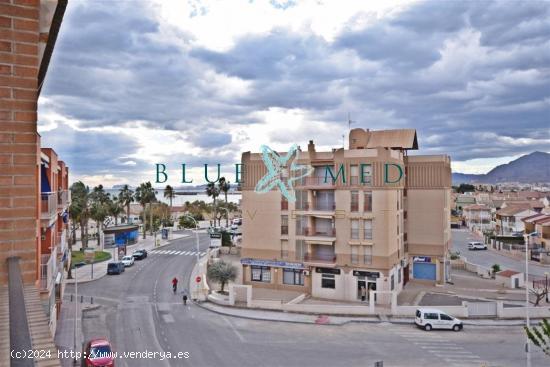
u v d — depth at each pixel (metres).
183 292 46.41
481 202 139.62
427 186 52.03
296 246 47.62
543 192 166.62
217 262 47.59
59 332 32.25
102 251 74.50
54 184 30.97
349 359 27.89
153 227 112.38
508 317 37.81
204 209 156.62
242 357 28.16
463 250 89.69
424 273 52.47
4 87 5.67
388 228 43.66
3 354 3.66
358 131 52.12
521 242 89.94
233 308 40.53
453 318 34.78
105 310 39.53
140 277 55.09
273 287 48.78
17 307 3.71
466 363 27.27
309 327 35.31
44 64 7.43
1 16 5.72
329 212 45.69
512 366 26.81
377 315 38.38
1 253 5.54
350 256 44.97
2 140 5.61
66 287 49.06
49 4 6.48
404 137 51.94
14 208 5.64
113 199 110.31
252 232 49.81
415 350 29.72
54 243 27.19
